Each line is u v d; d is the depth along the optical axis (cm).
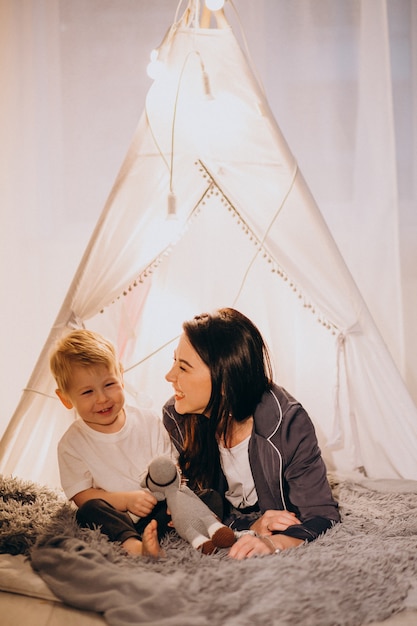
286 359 219
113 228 187
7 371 255
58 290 252
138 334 214
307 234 191
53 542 159
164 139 186
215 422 173
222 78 182
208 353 170
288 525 164
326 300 197
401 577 147
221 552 158
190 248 218
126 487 177
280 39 245
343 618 134
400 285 248
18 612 143
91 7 245
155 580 142
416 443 201
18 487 184
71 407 184
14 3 244
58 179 250
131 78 246
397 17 244
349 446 211
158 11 245
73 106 247
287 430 171
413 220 249
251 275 220
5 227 251
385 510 182
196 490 178
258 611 134
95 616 141
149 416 185
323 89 246
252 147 187
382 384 202
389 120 244
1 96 247
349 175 248
